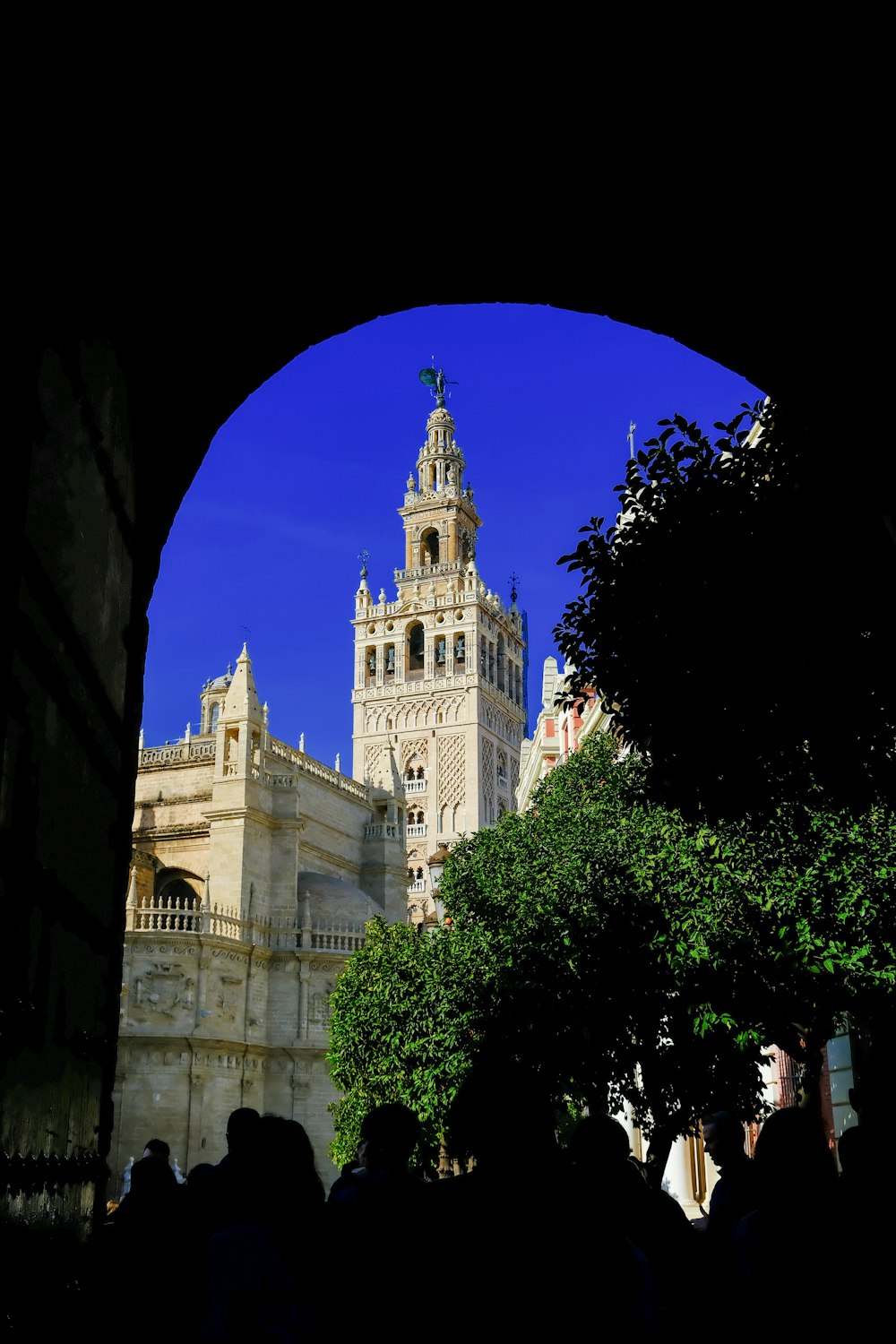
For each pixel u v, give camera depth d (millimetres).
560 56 8078
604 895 24672
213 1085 69000
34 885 5098
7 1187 4570
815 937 20547
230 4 6926
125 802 7504
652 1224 7242
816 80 7801
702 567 12031
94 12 6059
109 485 6809
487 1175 4414
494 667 138375
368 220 9180
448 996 30250
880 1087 6730
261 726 81375
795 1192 5879
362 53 7805
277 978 75188
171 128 7504
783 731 11750
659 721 12320
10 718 4668
